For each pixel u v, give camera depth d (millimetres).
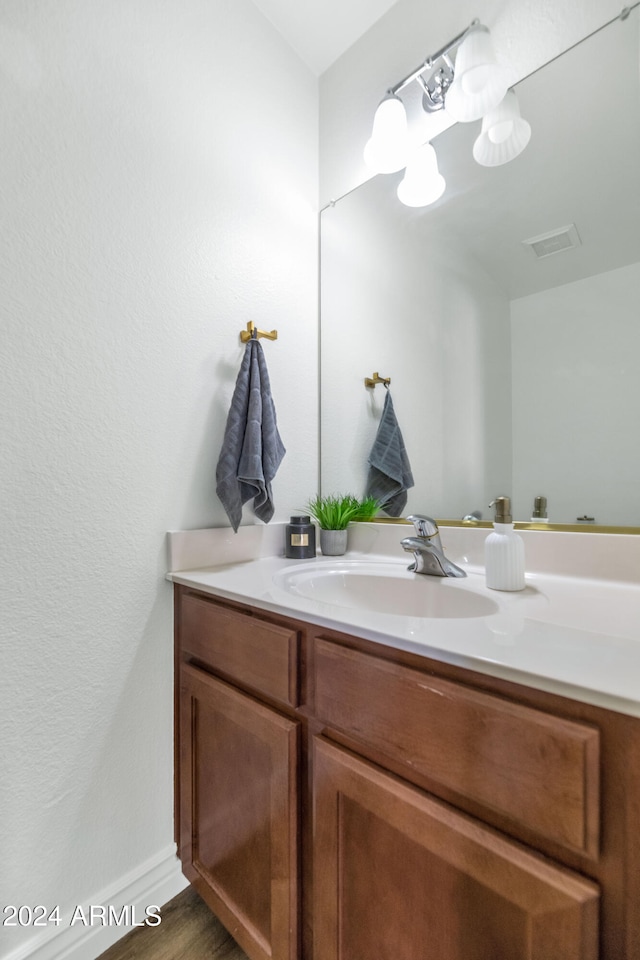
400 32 1233
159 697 989
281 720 716
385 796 560
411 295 1225
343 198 1391
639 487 858
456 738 500
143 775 958
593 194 924
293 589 888
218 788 872
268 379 1157
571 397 944
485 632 570
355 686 611
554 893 419
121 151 943
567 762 420
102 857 892
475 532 1045
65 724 844
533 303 1002
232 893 835
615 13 890
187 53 1081
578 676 431
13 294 783
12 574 781
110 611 912
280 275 1311
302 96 1406
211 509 1103
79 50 880
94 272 894
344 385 1381
